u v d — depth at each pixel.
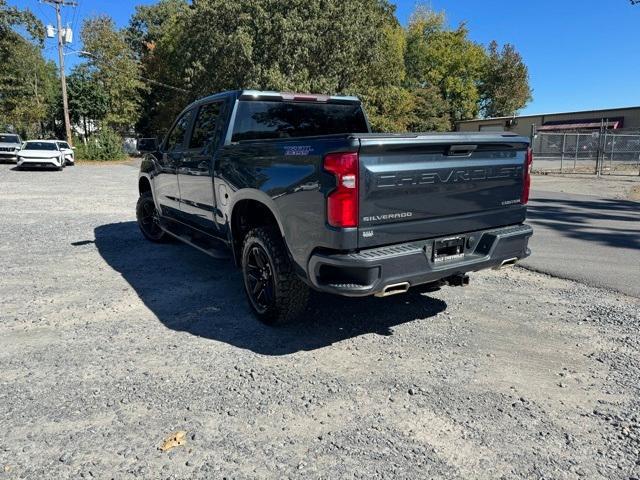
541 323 4.25
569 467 2.40
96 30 44.34
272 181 3.71
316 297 4.91
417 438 2.63
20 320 4.29
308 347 3.77
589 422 2.78
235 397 3.03
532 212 10.82
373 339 3.92
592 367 3.45
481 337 3.96
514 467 2.40
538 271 5.91
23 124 44.75
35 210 10.82
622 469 2.39
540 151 35.69
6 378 3.26
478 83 66.00
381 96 36.06
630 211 11.03
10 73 41.25
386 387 3.17
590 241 7.61
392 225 3.37
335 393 3.09
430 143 3.39
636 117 41.88
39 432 2.66
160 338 3.92
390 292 3.38
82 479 2.29
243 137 4.74
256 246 4.08
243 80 29.66
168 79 47.62
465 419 2.81
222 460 2.44
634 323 4.24
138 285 5.31
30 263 6.22
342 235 3.18
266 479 2.31
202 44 30.98
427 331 4.08
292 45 28.66
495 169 3.89
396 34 46.59
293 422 2.77
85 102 44.34
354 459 2.46
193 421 2.77
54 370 3.38
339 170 3.13
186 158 5.38
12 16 34.66
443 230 3.65
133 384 3.19
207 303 4.75
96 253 6.79
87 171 24.36
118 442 2.58
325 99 5.29
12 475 2.31
